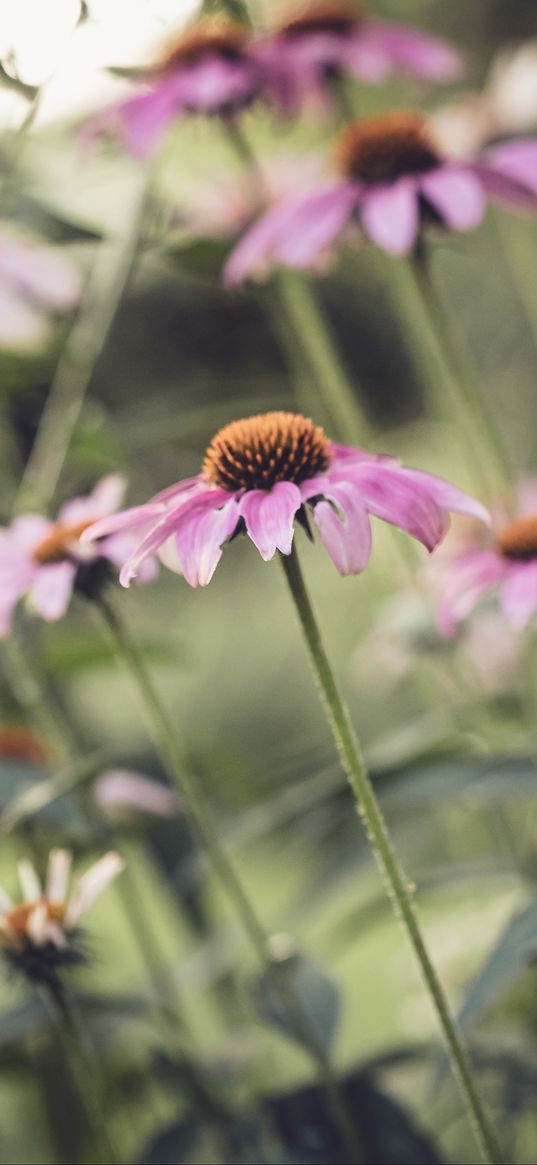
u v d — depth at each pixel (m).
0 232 1.03
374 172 1.00
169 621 1.56
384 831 0.79
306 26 1.07
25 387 1.01
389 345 1.76
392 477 0.79
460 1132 0.99
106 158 1.02
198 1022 1.08
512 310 1.60
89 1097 0.87
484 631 1.01
